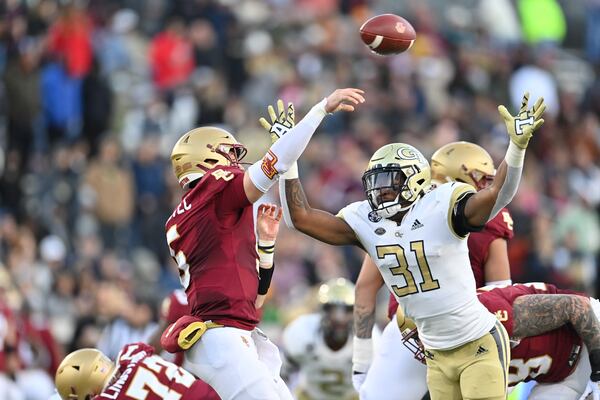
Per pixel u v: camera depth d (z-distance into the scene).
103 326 43.91
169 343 23.55
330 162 57.75
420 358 26.77
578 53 80.56
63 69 56.94
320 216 24.66
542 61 73.88
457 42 74.00
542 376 26.22
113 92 60.00
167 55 62.00
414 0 77.06
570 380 26.11
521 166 22.69
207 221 23.55
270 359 24.45
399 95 64.44
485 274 27.19
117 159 54.16
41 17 57.62
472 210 23.31
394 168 23.89
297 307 45.50
